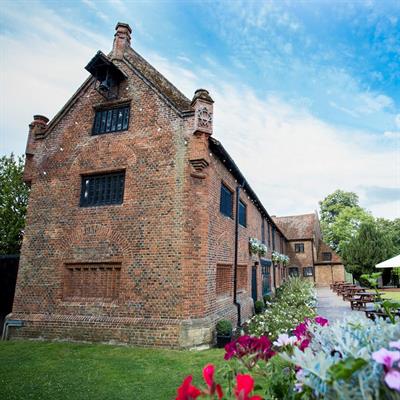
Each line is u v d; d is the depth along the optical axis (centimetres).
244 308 1242
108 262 912
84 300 914
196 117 903
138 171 949
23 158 2052
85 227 966
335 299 2105
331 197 4847
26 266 1002
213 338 842
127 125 1020
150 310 830
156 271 853
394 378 123
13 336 930
